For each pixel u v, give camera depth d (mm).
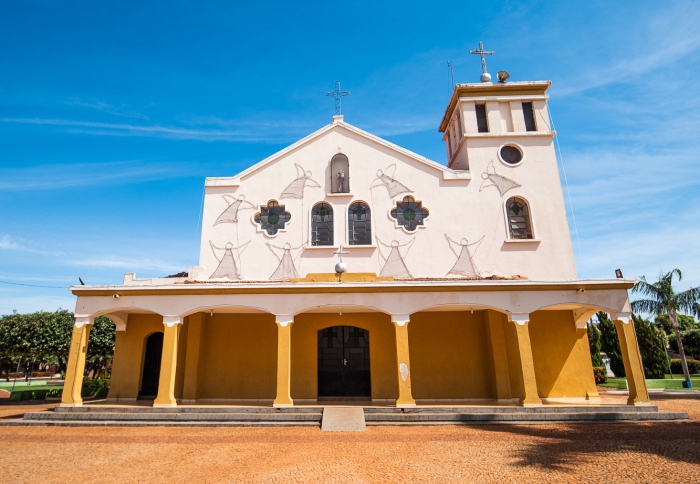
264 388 18438
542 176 21094
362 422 13492
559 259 19906
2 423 14305
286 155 21422
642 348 35812
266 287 15859
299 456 10141
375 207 20594
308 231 20297
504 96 22312
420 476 8570
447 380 18406
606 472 8641
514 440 11523
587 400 17688
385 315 18984
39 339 27766
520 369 15383
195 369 18047
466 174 21000
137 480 8523
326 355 18938
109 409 14781
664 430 12539
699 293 30656
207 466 9414
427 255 19953
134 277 19297
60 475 8883
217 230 20469
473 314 19094
